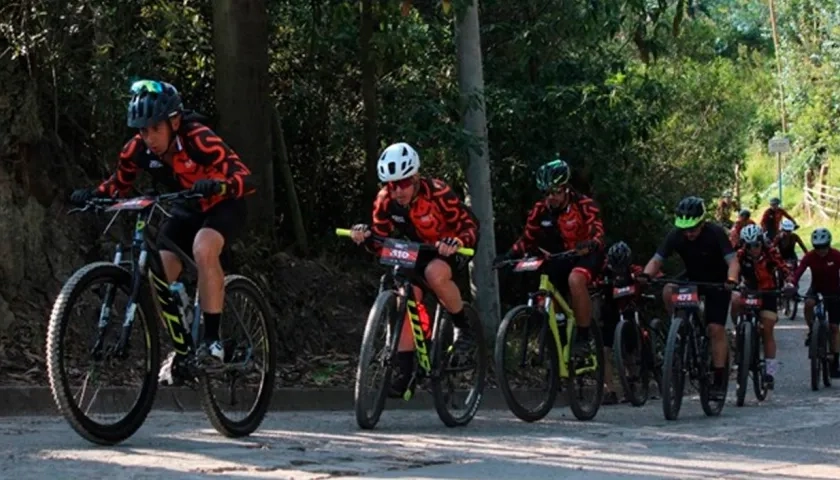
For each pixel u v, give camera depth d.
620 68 17.70
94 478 5.91
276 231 15.27
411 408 12.25
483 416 11.07
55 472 6.05
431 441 8.14
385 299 8.78
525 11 17.14
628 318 12.66
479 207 14.50
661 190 21.64
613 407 12.80
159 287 7.22
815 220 52.53
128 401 7.14
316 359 13.53
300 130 16.55
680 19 15.13
